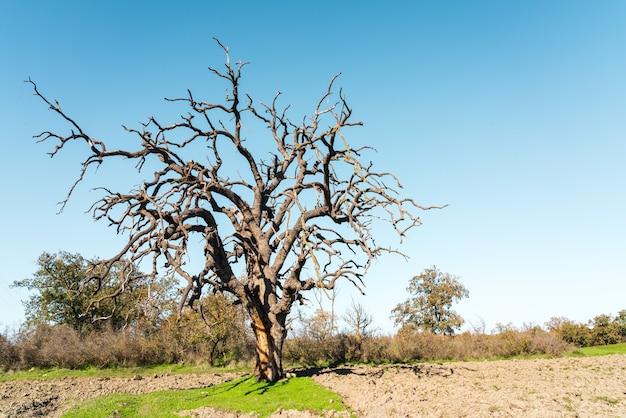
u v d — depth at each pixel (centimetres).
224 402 2020
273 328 2516
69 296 4959
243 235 2702
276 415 1758
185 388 2662
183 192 2448
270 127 3030
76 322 5306
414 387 2195
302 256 2448
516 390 2112
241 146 2758
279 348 2509
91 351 3897
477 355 4306
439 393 2030
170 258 1997
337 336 3947
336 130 2345
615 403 1819
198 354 4006
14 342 3966
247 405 1931
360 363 3847
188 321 3912
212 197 2641
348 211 2550
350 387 2181
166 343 4009
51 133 2248
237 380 2634
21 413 2091
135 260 2109
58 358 3850
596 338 5572
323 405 1848
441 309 6312
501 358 4262
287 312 2553
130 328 4075
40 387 2927
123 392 2619
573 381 2416
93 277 2144
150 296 1948
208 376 3284
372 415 1648
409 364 3662
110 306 4900
